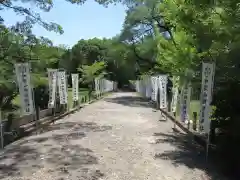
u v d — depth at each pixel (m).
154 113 18.97
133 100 32.03
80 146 9.09
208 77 7.43
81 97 28.23
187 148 9.04
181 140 10.27
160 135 11.17
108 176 6.33
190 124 12.48
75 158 7.70
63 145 9.20
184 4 7.75
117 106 24.33
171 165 7.21
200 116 7.60
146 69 32.75
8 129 9.87
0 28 11.33
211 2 6.63
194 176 6.40
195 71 9.24
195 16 7.43
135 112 19.52
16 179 6.06
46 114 14.82
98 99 32.72
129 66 36.88
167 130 12.40
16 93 11.57
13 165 7.03
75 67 53.94
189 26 7.71
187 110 11.51
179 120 14.05
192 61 9.24
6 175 6.30
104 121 15.04
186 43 9.45
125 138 10.48
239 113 6.49
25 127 11.32
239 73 6.73
